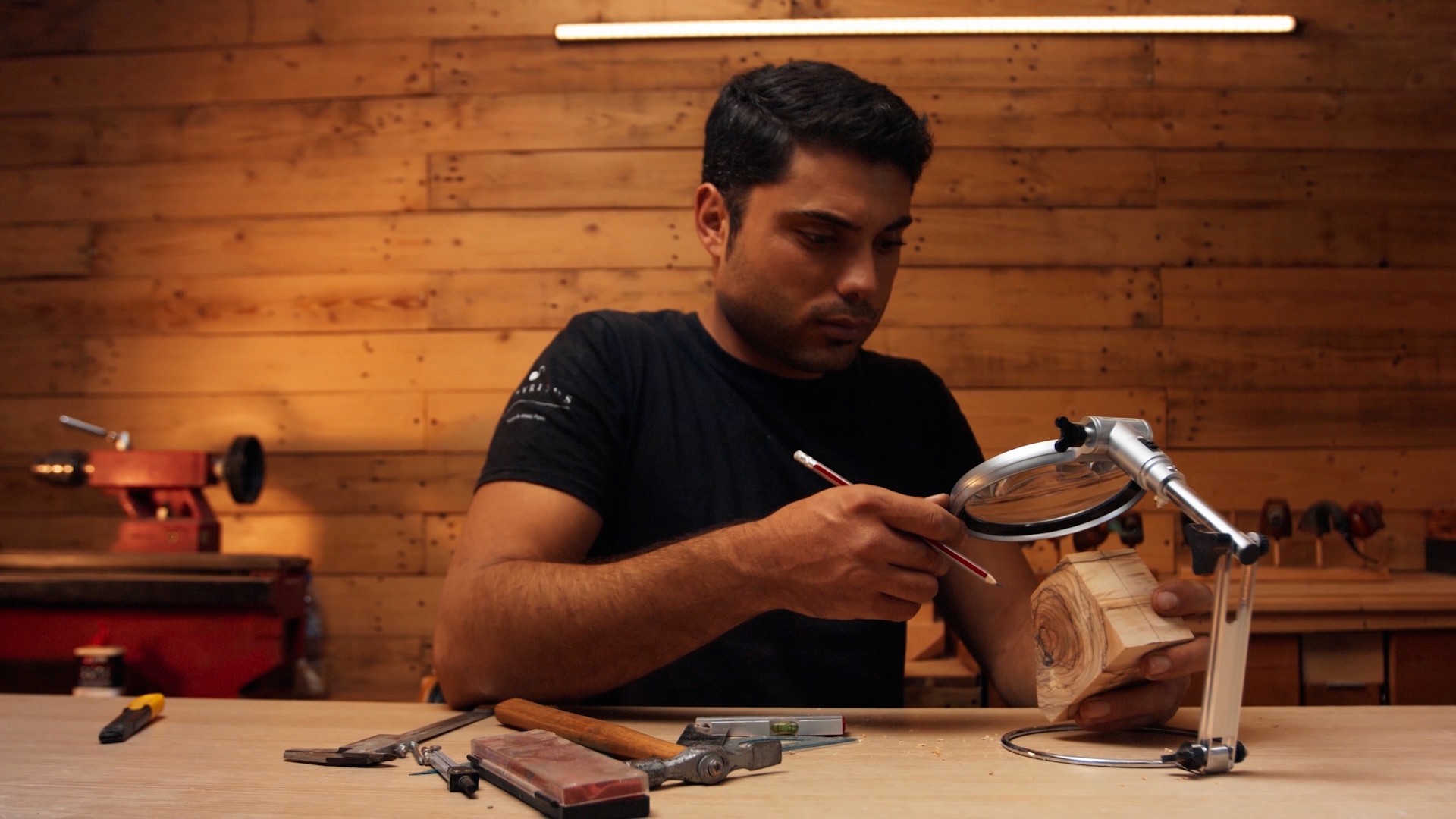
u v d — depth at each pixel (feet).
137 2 9.75
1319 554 8.49
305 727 3.07
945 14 9.28
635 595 3.24
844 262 3.80
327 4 9.62
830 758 2.64
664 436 4.48
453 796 2.31
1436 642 7.55
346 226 9.52
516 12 9.50
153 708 3.18
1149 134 9.31
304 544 9.39
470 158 9.47
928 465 5.01
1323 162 9.37
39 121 9.77
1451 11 9.45
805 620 4.36
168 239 9.63
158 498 8.44
